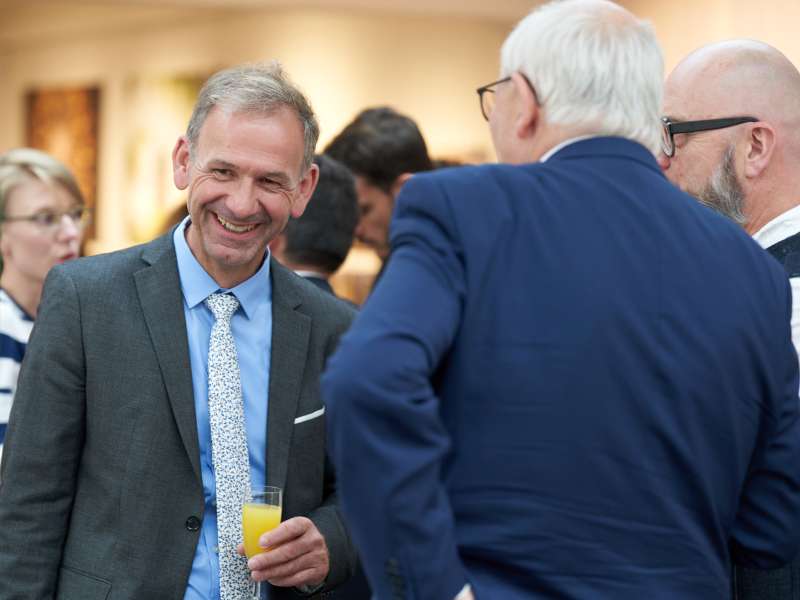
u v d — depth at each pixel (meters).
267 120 2.78
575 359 1.94
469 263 1.95
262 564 2.72
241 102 2.77
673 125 2.96
